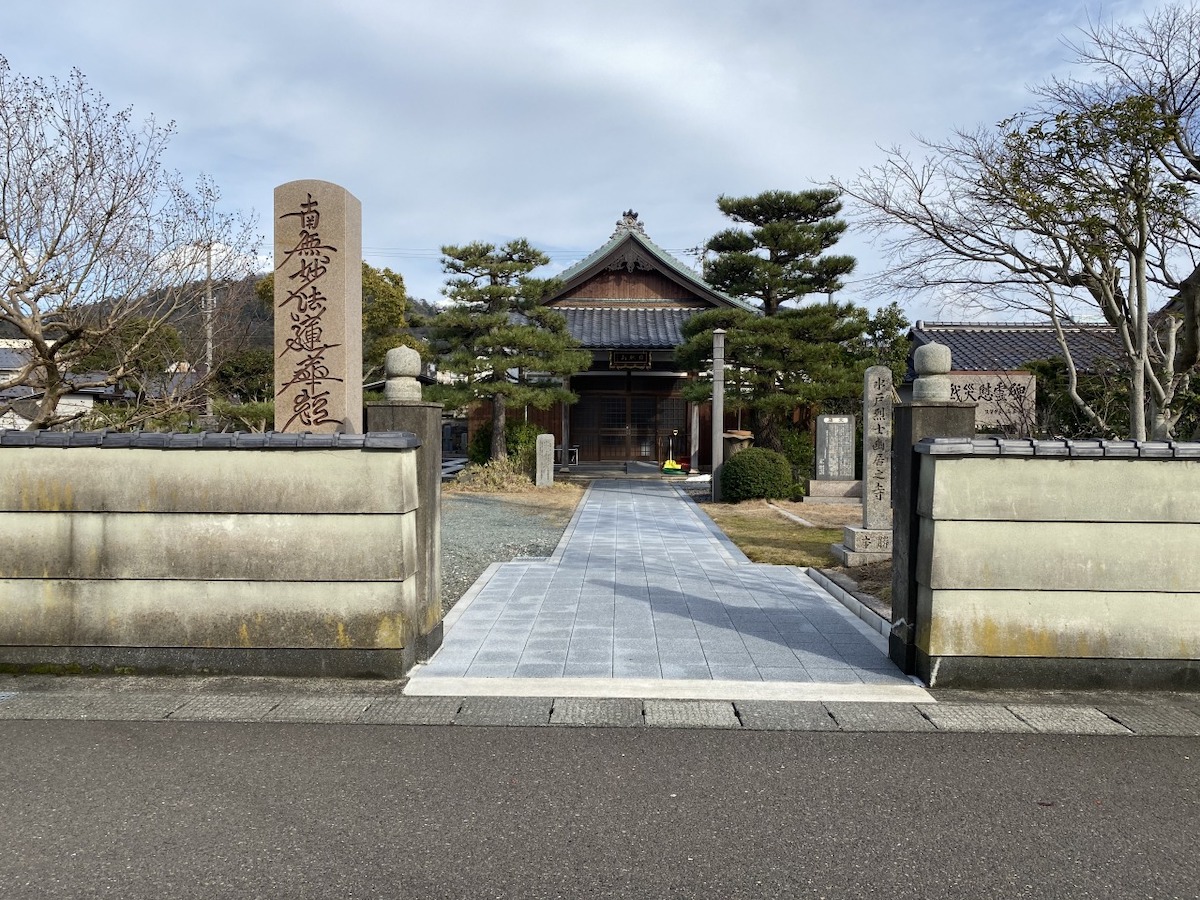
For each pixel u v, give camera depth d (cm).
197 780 343
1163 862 284
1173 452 442
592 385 2348
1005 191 769
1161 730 403
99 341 955
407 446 461
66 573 466
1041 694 451
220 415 1473
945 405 484
